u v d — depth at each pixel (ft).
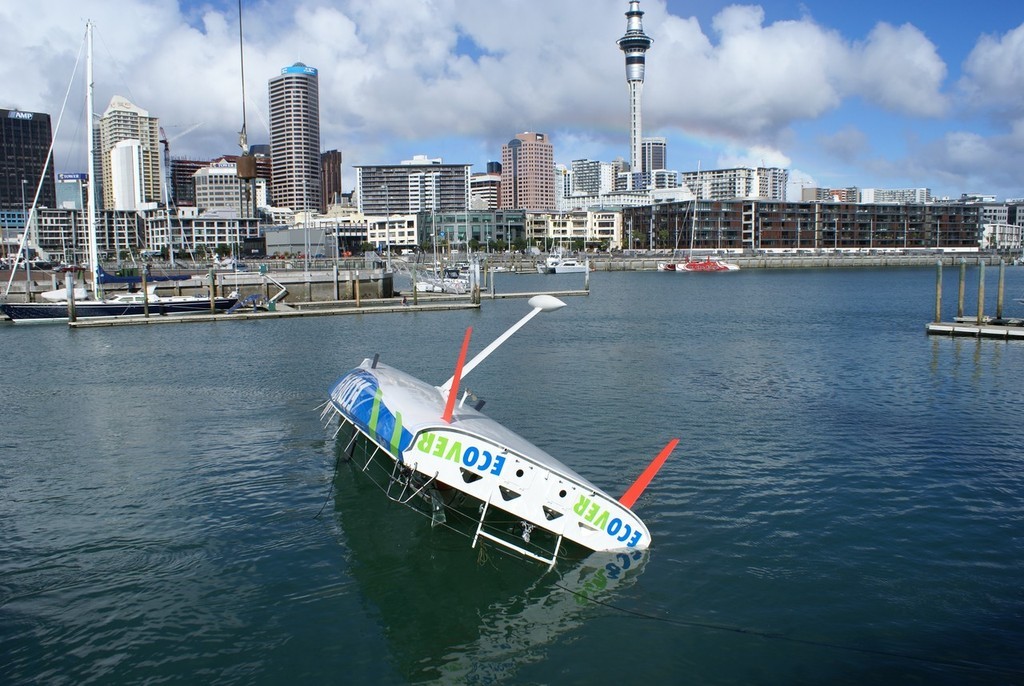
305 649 50.57
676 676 47.57
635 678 47.39
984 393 128.98
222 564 62.64
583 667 48.60
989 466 87.04
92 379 145.38
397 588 58.54
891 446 95.30
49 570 61.57
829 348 188.96
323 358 170.19
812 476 83.35
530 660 49.42
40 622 53.67
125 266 408.05
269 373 149.48
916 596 56.75
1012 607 55.06
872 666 48.19
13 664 48.75
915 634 51.72
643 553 64.08
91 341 202.90
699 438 99.14
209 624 53.57
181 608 55.72
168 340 204.44
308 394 127.54
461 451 61.62
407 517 71.87
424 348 187.93
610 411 114.62
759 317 280.31
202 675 47.75
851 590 57.77
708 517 71.56
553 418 110.01
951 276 635.66
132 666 48.65
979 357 171.01
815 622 53.31
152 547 65.92
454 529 68.95
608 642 51.29
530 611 55.26
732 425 106.01
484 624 53.67
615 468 86.33
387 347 189.98
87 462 90.22
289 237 631.56
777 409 116.37
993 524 69.92
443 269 453.99
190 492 79.20
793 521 70.69
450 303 320.91
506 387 133.90
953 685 46.01
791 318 276.41
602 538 63.16
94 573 61.11
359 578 60.18
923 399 124.26
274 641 51.47
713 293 435.53
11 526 70.59
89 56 269.23
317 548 65.46
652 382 139.33
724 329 236.43
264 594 57.72
